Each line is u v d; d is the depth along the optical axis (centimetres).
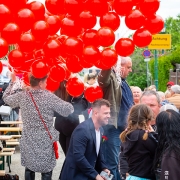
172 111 480
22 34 505
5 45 492
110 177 593
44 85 662
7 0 503
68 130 783
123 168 574
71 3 504
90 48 514
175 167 445
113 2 518
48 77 662
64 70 602
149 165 514
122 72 744
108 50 523
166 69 2827
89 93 636
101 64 542
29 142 658
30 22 498
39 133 657
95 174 566
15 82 665
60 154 1178
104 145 734
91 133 579
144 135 512
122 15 523
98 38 513
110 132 733
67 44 514
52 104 655
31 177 684
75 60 554
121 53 529
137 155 515
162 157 459
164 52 3250
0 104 1043
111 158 734
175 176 443
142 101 620
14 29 489
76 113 783
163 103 702
